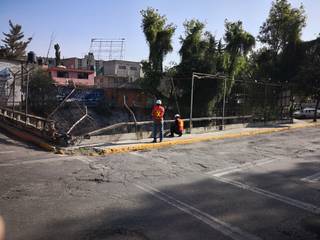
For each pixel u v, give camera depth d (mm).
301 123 24609
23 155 10133
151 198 6477
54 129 12000
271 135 17953
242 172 8984
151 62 28719
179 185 7477
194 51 26391
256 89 22125
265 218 5691
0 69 28484
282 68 29750
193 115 22688
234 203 6398
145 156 10789
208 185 7582
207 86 22438
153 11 28312
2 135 13672
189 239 4750
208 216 5664
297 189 7520
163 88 28172
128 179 7809
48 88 25938
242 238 4871
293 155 11844
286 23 29500
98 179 7691
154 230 5004
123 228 5027
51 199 6191
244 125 20422
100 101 31375
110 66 62312
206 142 14562
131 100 32781
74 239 4609
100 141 12508
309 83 25703
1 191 6543
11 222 5078
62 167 8773
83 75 49219
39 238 4594
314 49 28219
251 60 31391
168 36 28250
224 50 26750
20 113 15492
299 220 5652
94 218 5367
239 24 26297
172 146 13133
